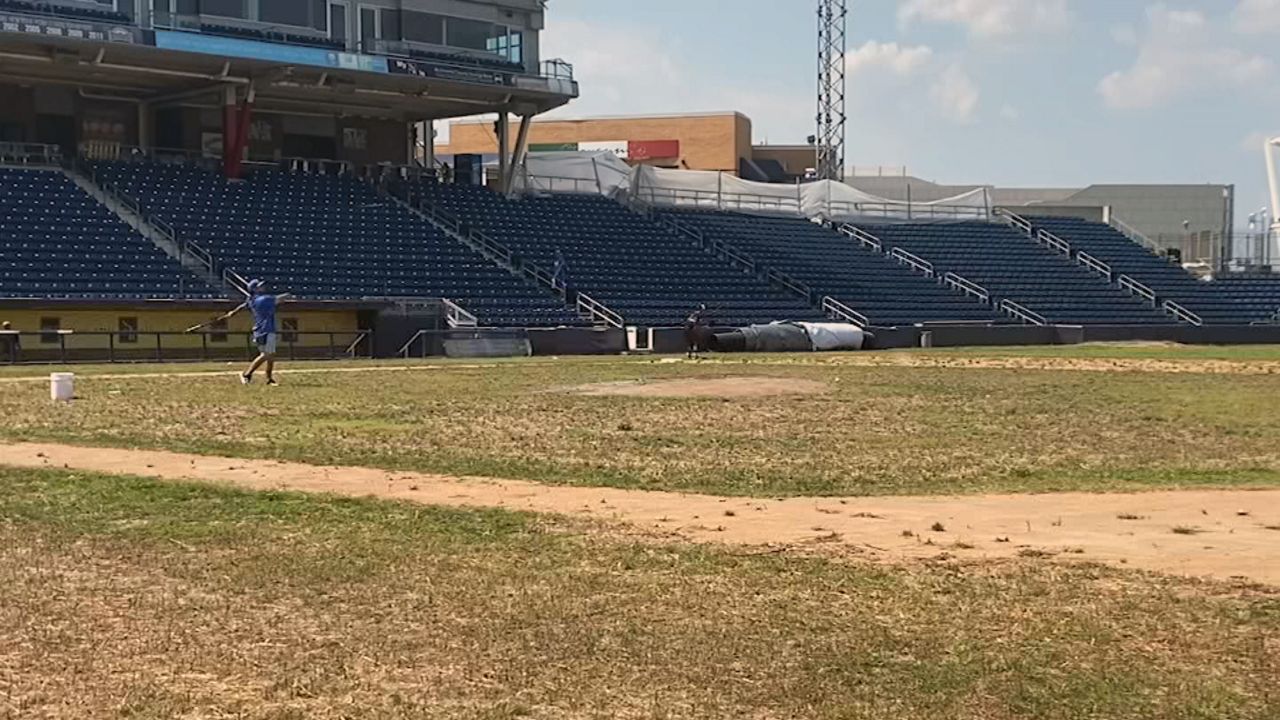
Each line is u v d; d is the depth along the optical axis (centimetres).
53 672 639
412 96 5481
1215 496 1205
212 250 4538
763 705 593
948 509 1123
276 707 589
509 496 1191
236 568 875
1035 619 738
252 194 5084
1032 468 1416
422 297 4750
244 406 2128
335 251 4872
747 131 10356
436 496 1189
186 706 590
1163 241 9019
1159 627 718
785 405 2233
